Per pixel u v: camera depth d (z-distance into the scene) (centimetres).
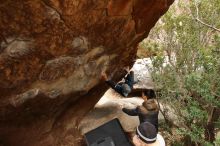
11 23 280
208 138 477
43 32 304
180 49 504
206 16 500
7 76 322
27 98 368
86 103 503
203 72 453
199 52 475
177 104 489
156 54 518
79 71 391
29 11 278
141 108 479
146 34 441
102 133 473
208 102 449
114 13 343
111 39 384
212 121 465
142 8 372
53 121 467
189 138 504
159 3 383
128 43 423
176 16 501
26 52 313
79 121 516
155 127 464
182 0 524
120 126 483
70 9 296
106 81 472
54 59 344
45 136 466
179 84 487
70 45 341
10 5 266
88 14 319
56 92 394
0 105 355
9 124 407
